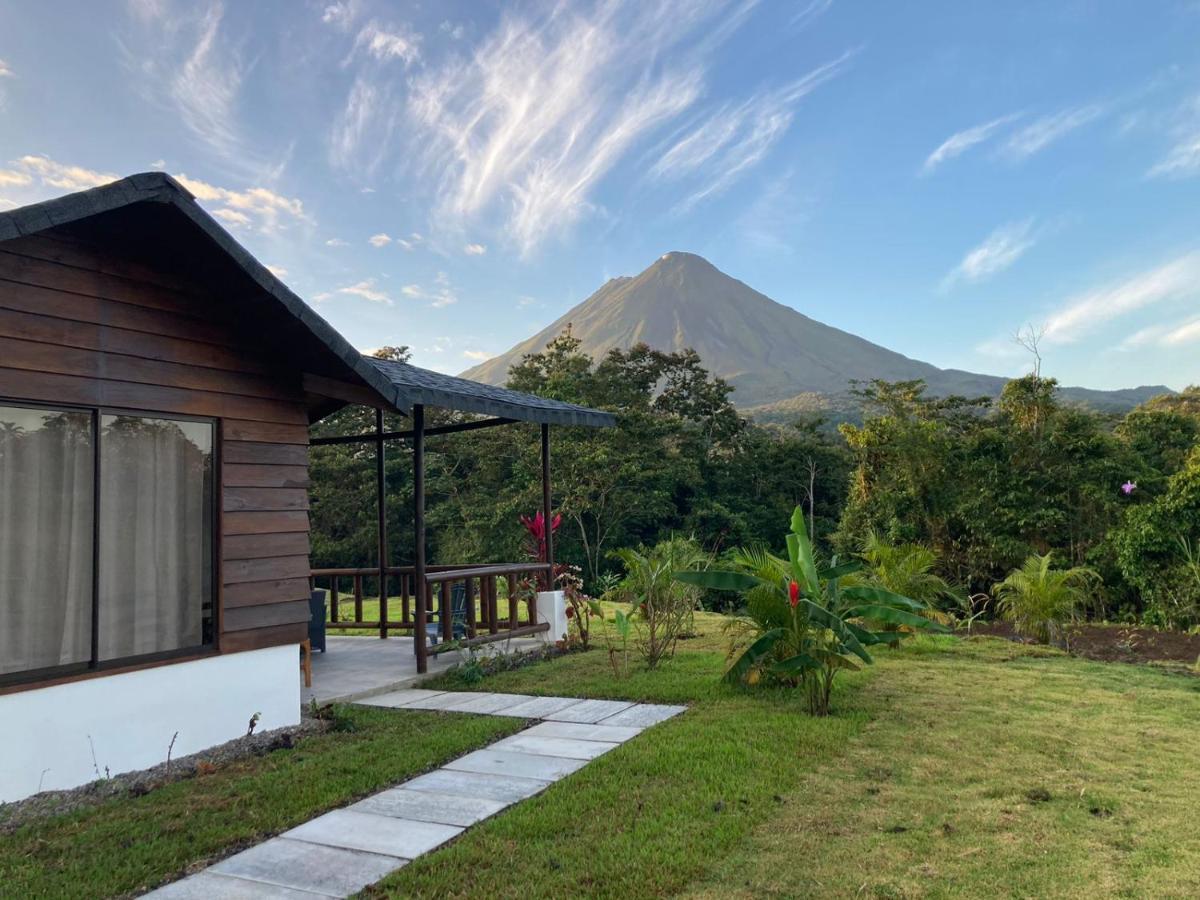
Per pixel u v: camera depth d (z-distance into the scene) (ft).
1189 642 32.22
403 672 25.27
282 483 19.85
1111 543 61.21
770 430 145.59
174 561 17.53
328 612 44.21
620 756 15.93
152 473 17.24
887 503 75.15
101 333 16.01
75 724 15.17
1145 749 16.30
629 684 23.49
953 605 44.42
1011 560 68.64
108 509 16.43
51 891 10.52
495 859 11.16
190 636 17.72
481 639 27.07
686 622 35.09
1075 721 18.70
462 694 22.93
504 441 104.63
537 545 33.50
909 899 9.76
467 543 97.50
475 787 14.52
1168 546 51.19
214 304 18.39
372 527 97.86
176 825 12.80
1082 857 10.91
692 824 12.30
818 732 17.49
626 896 9.98
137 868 11.16
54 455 15.55
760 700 20.99
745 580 22.11
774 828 12.22
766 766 15.19
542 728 18.81
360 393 22.53
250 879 10.80
